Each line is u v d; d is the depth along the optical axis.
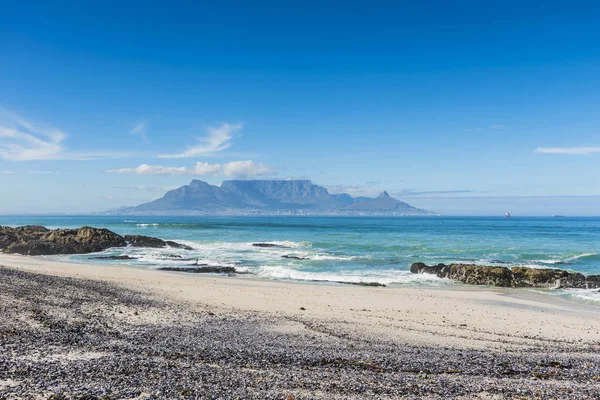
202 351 11.59
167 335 13.44
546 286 29.50
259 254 48.78
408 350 12.94
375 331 15.68
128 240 58.03
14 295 17.89
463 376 10.17
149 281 27.23
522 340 15.09
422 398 8.43
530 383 9.73
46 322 13.70
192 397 7.85
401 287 29.09
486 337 15.36
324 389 8.70
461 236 79.00
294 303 21.19
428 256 45.75
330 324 16.64
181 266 38.78
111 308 17.25
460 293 26.39
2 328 12.40
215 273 35.12
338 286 28.41
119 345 11.68
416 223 181.75
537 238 73.38
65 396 7.52
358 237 76.62
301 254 47.81
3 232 55.06
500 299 24.52
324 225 147.88
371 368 10.62
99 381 8.45
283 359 11.17
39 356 9.97
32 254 47.22
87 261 42.56
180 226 127.69
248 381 9.00
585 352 13.54
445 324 17.41
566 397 8.78
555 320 18.84
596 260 42.69
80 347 11.16
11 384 7.95
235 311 18.64
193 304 19.81
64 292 20.03
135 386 8.27
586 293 27.45
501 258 44.16
